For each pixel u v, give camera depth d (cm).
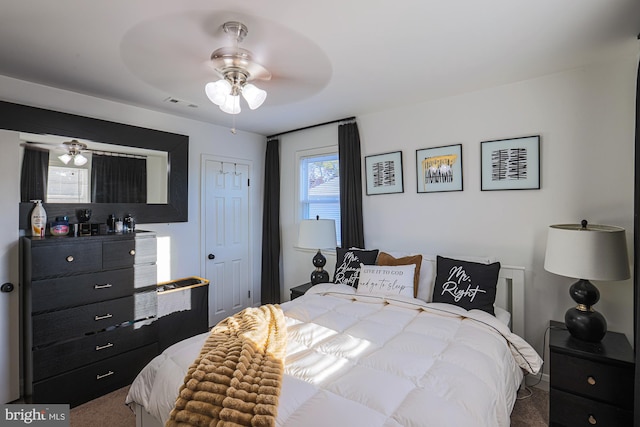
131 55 202
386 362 149
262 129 393
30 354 212
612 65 216
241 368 136
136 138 298
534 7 158
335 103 299
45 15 160
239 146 397
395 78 243
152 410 149
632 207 211
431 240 297
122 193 288
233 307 392
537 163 243
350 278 284
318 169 385
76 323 227
